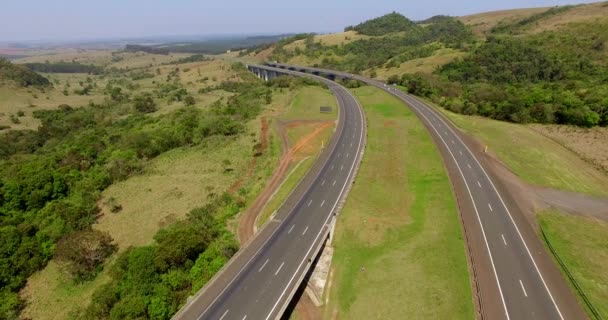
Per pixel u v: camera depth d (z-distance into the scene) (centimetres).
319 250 5172
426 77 15775
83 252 5509
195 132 10875
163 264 5003
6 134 13800
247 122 11838
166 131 10988
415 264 4850
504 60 16838
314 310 4516
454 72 17275
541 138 9412
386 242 5397
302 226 5700
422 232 5519
